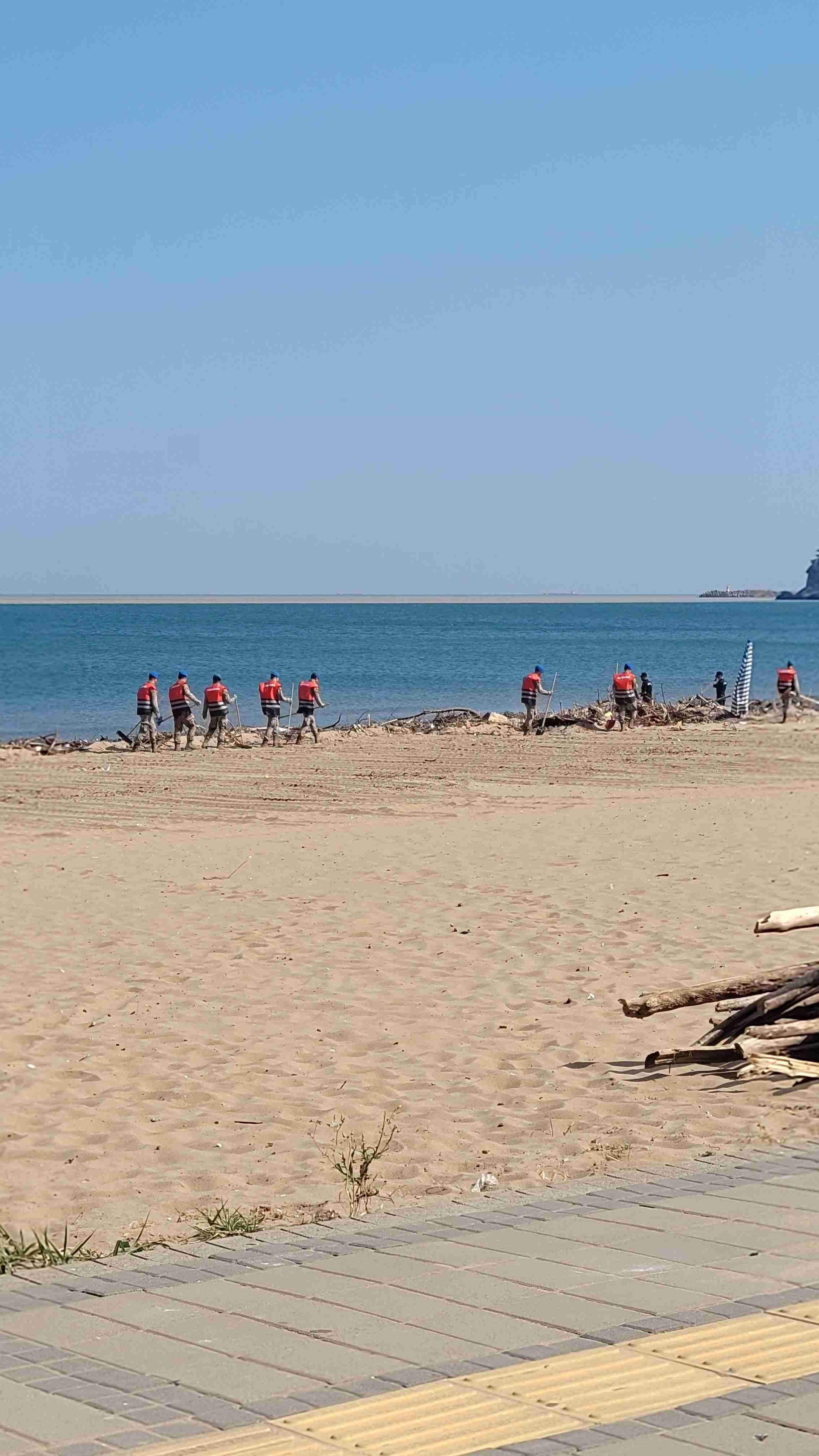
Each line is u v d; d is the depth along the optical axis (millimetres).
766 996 8844
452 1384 4012
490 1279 4883
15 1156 7383
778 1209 5652
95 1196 6719
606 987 10977
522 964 11828
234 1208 6402
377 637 118500
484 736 37906
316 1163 7121
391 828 20734
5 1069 9031
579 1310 4551
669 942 12469
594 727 39750
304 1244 5473
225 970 11797
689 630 141375
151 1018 10289
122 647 98875
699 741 35594
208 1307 4715
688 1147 7051
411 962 12016
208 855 18234
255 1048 9477
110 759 32312
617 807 22734
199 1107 8250
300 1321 4539
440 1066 9016
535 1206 5859
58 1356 4312
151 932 13359
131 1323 4582
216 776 28781
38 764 31328
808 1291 4676
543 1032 9750
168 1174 7035
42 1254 5594
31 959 12227
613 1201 5867
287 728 39938
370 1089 8500
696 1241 5246
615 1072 8766
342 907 14555
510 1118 7832
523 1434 3707
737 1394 3904
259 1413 3865
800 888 14828
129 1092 8547
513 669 75438
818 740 35375
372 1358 4215
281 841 19578
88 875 16672
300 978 11523
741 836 18812
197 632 127688
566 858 17484
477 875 16391
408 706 53562
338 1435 3721
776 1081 8375
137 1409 3902
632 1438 3666
